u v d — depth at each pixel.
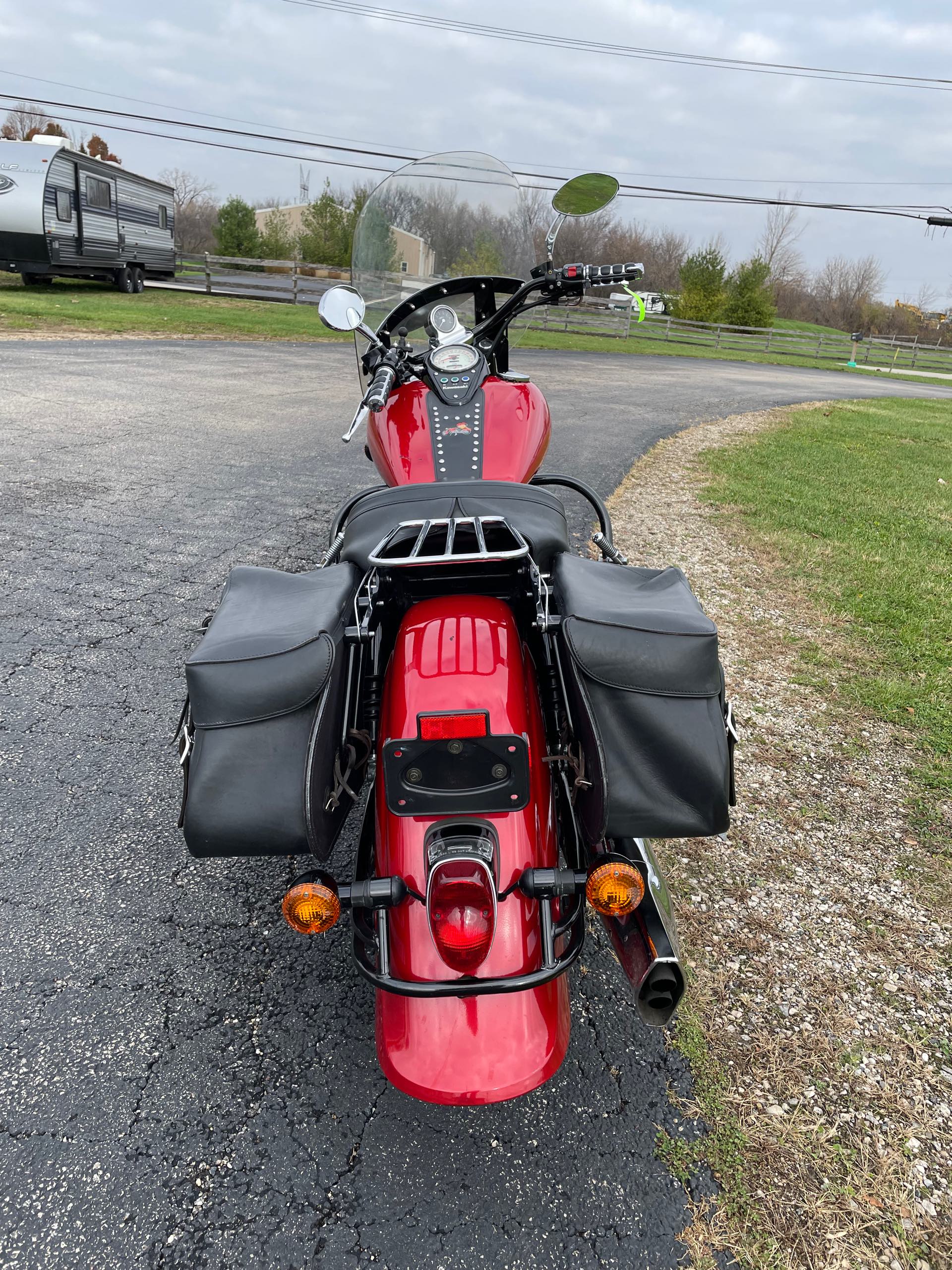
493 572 2.30
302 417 9.70
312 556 5.38
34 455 7.25
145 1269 1.76
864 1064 2.26
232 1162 1.98
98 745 3.44
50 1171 1.94
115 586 4.80
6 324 15.21
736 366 26.14
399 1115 2.10
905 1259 1.82
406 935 1.82
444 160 3.87
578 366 19.33
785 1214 1.90
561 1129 2.07
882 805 3.33
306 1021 2.35
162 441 8.10
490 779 1.75
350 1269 1.78
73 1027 2.29
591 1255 1.82
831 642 4.70
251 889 2.81
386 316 3.93
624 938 1.90
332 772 1.87
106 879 2.80
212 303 25.00
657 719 1.74
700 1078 2.21
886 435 12.83
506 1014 1.81
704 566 5.75
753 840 3.11
